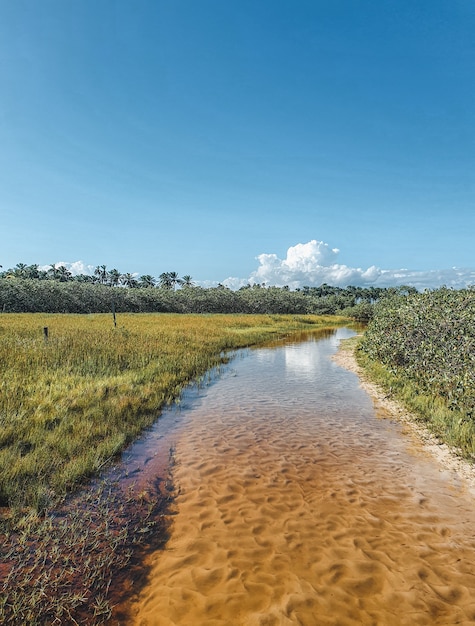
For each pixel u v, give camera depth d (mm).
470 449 7195
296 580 3994
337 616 3551
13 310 57500
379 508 5402
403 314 14594
